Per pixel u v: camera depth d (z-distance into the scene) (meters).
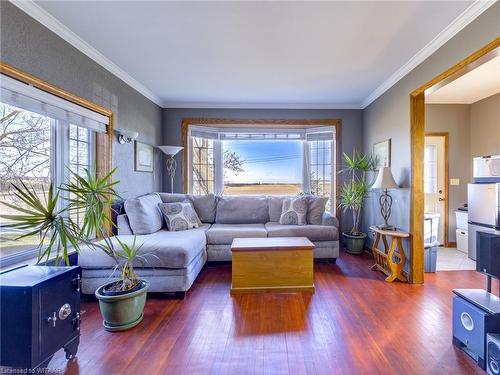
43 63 2.08
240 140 4.96
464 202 4.57
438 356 1.74
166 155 4.55
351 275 3.20
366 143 4.37
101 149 2.95
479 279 3.08
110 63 2.93
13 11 1.83
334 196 4.63
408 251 3.05
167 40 2.45
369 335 1.97
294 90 3.84
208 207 4.18
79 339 1.84
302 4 1.92
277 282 2.73
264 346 1.84
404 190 3.10
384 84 3.52
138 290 2.11
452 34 2.23
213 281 3.05
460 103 4.53
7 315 1.42
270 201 4.24
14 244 2.11
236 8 1.97
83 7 1.97
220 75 3.29
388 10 1.98
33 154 2.26
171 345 1.85
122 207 3.26
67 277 1.67
